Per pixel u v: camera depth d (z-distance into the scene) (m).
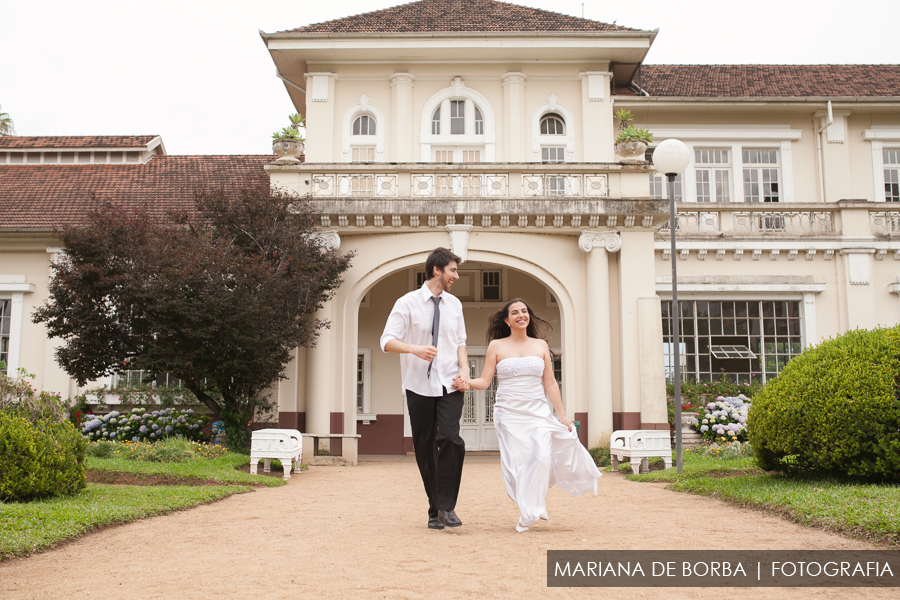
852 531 5.17
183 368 11.98
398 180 14.60
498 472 12.36
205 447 12.27
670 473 10.09
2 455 6.74
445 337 5.57
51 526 5.45
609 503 7.46
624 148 14.91
